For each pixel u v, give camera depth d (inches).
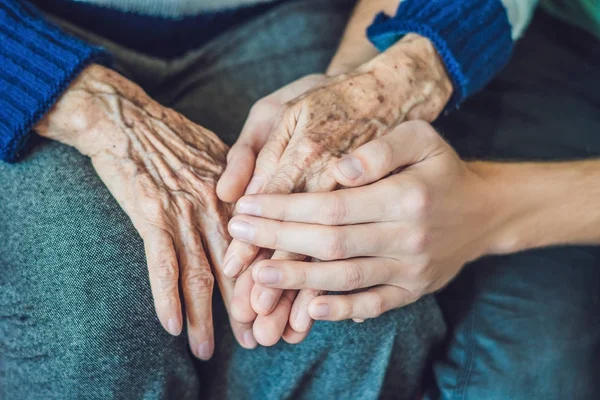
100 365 18.6
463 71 21.5
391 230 18.6
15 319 19.1
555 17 27.0
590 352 21.1
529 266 22.5
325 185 19.5
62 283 18.8
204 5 24.2
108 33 23.9
